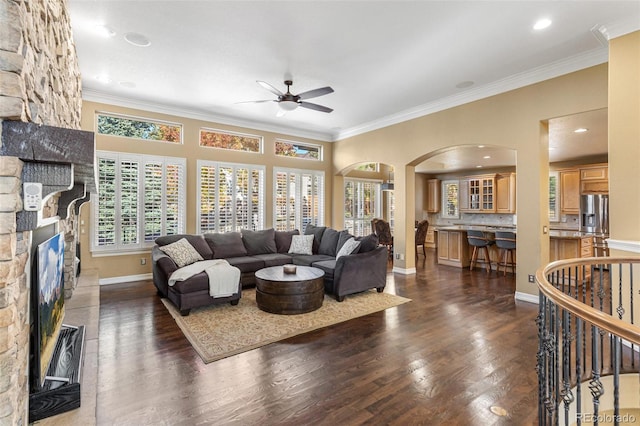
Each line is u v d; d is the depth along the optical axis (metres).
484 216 9.95
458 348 2.98
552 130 5.37
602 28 3.18
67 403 1.87
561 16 3.04
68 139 1.37
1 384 1.20
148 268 5.61
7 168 1.22
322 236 6.15
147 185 5.59
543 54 3.80
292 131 7.37
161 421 1.97
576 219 7.94
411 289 5.11
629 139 3.02
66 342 2.47
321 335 3.29
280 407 2.12
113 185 5.29
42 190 1.38
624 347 2.93
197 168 6.10
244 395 2.25
